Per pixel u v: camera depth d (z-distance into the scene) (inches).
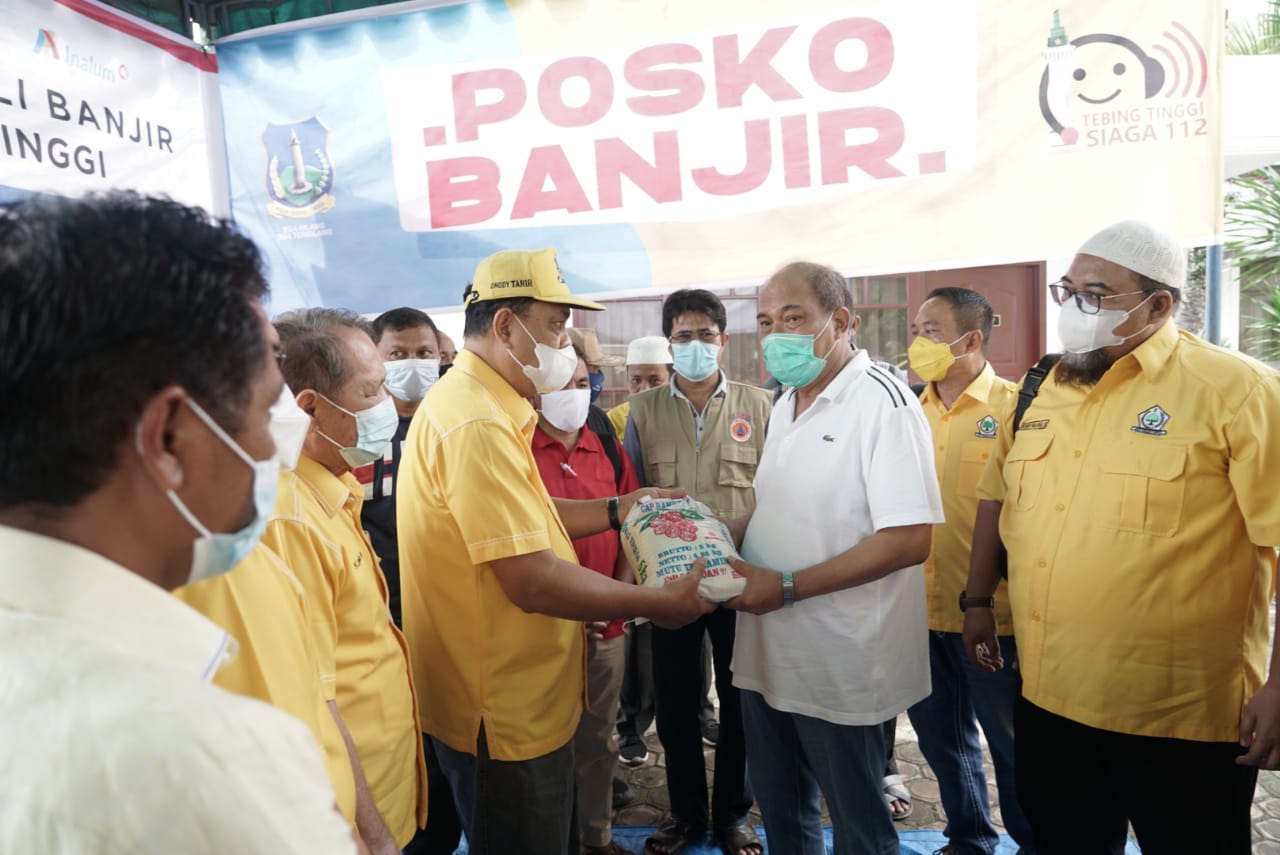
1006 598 80.0
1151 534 53.7
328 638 41.8
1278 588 50.0
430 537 58.1
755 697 68.3
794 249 100.6
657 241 103.5
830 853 85.9
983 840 82.1
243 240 20.7
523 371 61.6
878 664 60.6
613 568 85.8
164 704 16.0
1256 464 50.0
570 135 103.6
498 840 58.7
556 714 59.6
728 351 183.3
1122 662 54.9
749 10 97.8
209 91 108.0
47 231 17.1
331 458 49.9
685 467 99.3
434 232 108.0
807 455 63.6
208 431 19.4
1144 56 90.1
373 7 105.0
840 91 97.3
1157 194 91.4
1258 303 209.9
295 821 16.8
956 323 87.7
